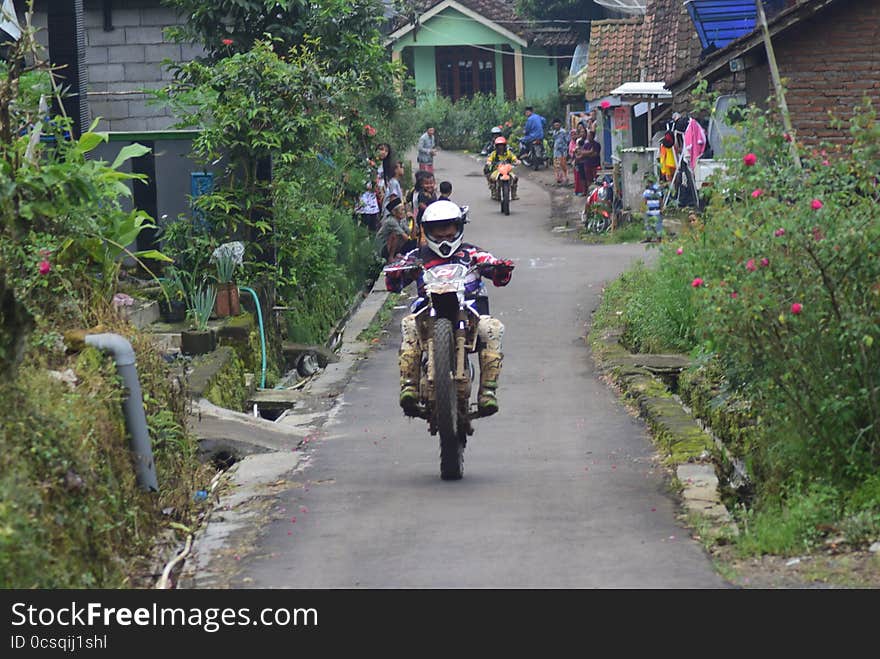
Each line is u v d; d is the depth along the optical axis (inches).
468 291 389.4
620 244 1043.9
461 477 387.9
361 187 995.9
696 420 486.6
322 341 724.7
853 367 329.4
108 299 420.5
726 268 341.7
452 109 2165.4
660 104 1371.8
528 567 286.0
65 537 263.1
